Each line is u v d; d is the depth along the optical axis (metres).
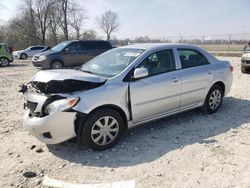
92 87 4.45
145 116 5.04
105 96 4.43
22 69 18.97
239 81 10.90
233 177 3.68
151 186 3.51
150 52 5.17
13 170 4.02
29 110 4.62
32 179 3.77
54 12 52.84
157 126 5.60
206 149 4.52
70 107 4.17
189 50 5.88
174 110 5.52
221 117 6.13
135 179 3.68
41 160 4.29
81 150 4.59
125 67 4.89
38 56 16.77
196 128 5.48
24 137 5.23
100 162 4.18
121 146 4.70
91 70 5.25
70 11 53.72
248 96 8.14
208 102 6.20
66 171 3.95
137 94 4.79
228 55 28.08
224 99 7.78
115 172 3.89
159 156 4.32
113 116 4.55
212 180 3.62
